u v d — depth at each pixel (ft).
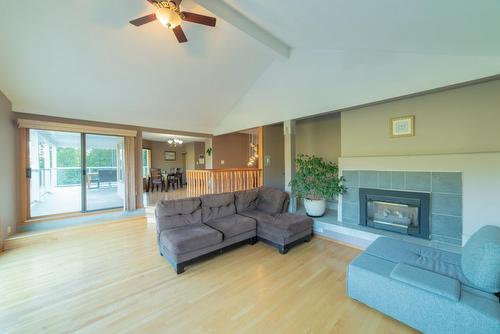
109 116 15.47
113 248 10.99
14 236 11.52
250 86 16.43
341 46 9.78
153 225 14.92
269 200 13.20
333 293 7.09
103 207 16.58
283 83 14.26
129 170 16.49
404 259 6.73
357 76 10.94
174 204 10.38
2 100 11.14
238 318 5.97
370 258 6.95
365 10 5.65
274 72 14.43
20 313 6.21
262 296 6.94
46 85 11.74
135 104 15.21
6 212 11.38
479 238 5.77
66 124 13.83
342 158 12.46
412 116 10.14
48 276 8.25
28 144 12.89
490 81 8.27
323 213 13.71
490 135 8.38
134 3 8.79
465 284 5.41
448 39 6.64
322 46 10.51
